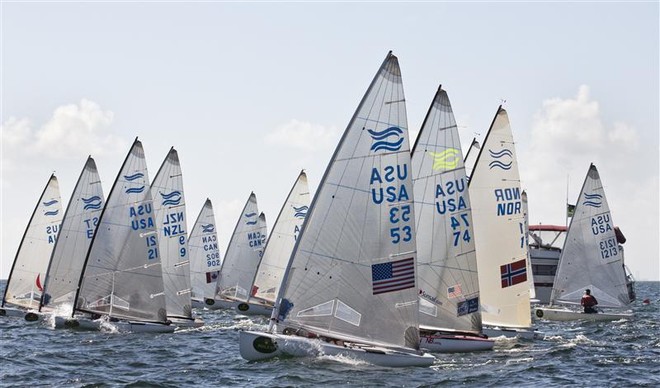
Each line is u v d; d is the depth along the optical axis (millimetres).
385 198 37469
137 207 56344
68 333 55031
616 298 74062
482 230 52656
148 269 56594
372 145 37312
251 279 92188
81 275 56188
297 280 37625
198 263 93312
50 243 67250
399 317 37750
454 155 45688
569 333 61094
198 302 93312
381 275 37438
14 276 67625
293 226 83500
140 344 49750
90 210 62781
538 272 97938
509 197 52938
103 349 47125
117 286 55969
